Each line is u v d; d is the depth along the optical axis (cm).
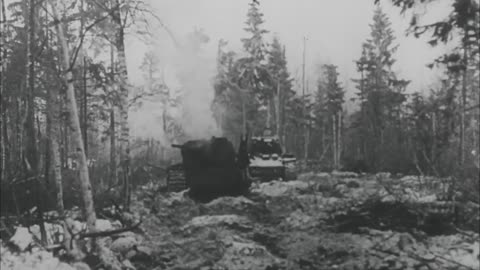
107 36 1589
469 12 1253
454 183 1402
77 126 1053
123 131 1672
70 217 1287
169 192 2142
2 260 902
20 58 1241
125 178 1639
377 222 1326
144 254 1142
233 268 1062
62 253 1024
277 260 1123
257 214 1630
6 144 1207
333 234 1295
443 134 1622
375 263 1043
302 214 1550
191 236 1336
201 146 1967
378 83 4966
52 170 1633
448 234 1249
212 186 1936
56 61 1266
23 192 1192
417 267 1019
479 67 1470
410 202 1378
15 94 1256
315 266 1082
